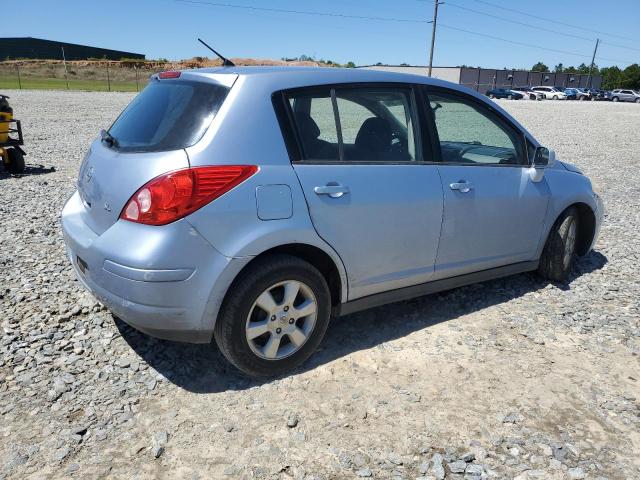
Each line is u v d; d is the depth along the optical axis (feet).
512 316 13.80
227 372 10.87
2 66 216.54
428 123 12.48
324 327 11.07
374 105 11.66
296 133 10.39
